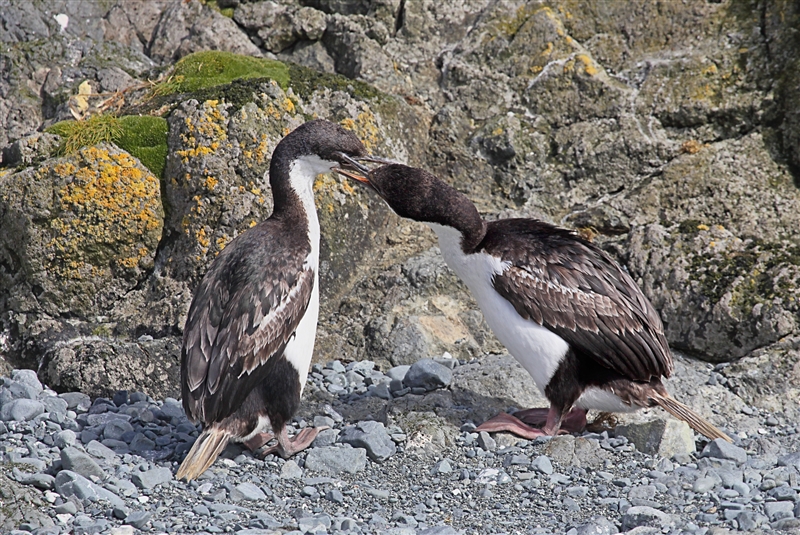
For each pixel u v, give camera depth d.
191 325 9.67
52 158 13.00
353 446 10.03
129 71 15.16
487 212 14.29
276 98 13.39
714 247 12.63
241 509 8.47
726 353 12.15
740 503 8.65
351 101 14.01
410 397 11.26
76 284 12.96
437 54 15.98
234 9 16.02
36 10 15.45
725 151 13.96
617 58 15.13
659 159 14.25
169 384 11.84
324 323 13.20
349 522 8.19
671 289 12.45
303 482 9.27
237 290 9.61
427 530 8.03
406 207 10.38
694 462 9.83
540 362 10.20
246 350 9.35
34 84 15.06
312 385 11.90
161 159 13.16
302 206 10.48
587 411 10.95
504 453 10.02
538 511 8.70
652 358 10.09
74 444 9.98
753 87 14.19
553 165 14.68
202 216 12.94
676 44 14.98
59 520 8.15
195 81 14.09
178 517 8.29
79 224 12.80
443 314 13.04
